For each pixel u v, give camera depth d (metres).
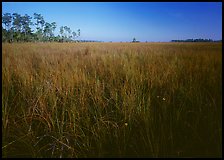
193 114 2.13
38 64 3.91
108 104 2.44
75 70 3.28
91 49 6.74
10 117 2.12
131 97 2.27
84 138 1.92
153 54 4.98
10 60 3.74
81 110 2.23
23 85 2.82
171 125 1.95
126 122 2.06
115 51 6.17
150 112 2.12
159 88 2.71
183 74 2.98
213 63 2.90
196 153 1.74
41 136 1.90
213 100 2.09
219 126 1.87
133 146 1.85
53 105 2.26
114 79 3.08
